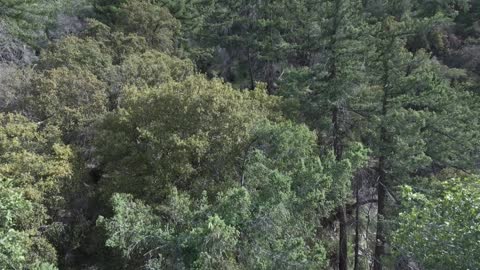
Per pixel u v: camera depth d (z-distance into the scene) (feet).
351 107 67.72
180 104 52.11
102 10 105.91
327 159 50.06
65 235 50.75
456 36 125.59
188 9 111.55
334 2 68.28
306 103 67.21
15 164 48.49
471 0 131.85
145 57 77.61
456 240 26.78
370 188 73.31
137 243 39.91
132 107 55.62
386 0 100.37
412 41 115.96
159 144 49.42
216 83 55.52
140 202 43.88
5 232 32.55
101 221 38.55
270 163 48.70
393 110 64.75
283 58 95.55
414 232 28.86
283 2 96.58
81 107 61.11
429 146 66.33
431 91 66.03
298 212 45.52
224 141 49.32
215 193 47.70
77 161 53.93
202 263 36.58
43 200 48.19
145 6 95.35
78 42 80.38
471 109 71.05
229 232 36.06
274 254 41.34
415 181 63.62
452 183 32.89
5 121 57.21
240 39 99.30
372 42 68.39
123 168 52.08
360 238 73.82
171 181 49.08
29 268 40.11
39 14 100.58
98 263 51.31
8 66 80.89
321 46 71.61
